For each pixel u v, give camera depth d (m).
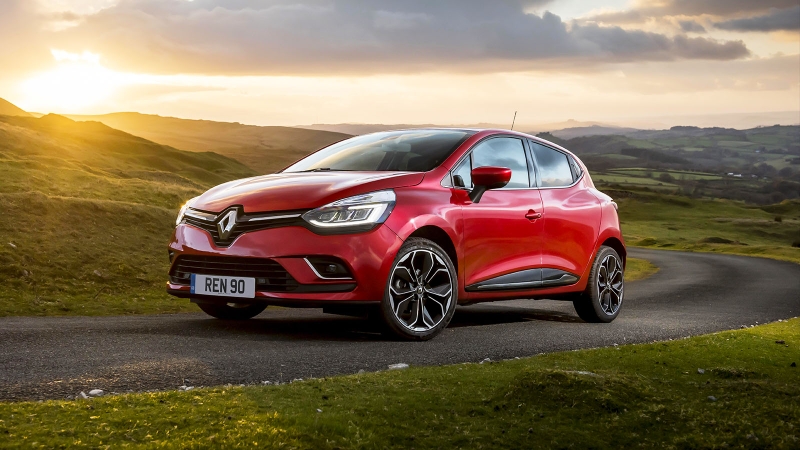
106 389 3.35
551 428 2.83
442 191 5.46
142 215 17.86
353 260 4.84
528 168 6.35
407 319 5.25
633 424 2.91
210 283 5.05
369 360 4.31
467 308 8.41
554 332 5.99
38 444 2.30
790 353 5.12
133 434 2.46
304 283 4.79
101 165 73.56
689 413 3.06
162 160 106.19
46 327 5.49
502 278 5.84
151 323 5.89
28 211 15.17
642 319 7.70
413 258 5.18
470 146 5.85
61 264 12.47
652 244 98.56
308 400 3.02
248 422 2.62
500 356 4.72
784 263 39.09
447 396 3.21
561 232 6.43
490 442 2.65
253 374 3.79
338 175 5.38
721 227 155.12
